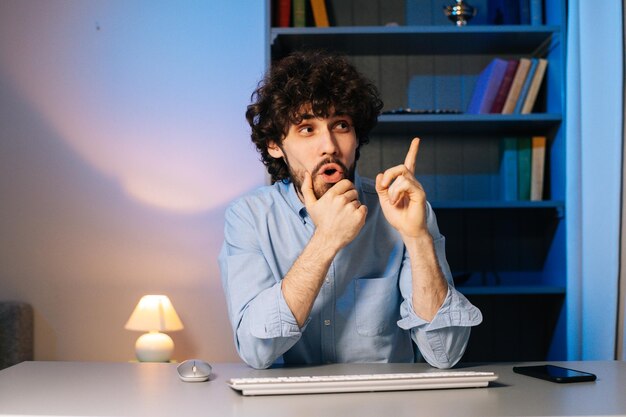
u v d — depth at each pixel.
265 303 1.28
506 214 3.41
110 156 3.60
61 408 0.98
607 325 2.67
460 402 1.00
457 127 3.27
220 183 3.59
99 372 1.29
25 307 3.47
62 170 3.59
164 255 3.58
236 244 1.53
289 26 3.17
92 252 3.58
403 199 1.33
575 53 2.96
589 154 2.81
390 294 1.51
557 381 1.17
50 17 3.63
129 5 3.63
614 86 2.67
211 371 1.27
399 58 3.42
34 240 3.58
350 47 3.29
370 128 1.61
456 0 3.22
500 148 3.36
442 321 1.31
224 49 3.62
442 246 1.53
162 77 3.62
